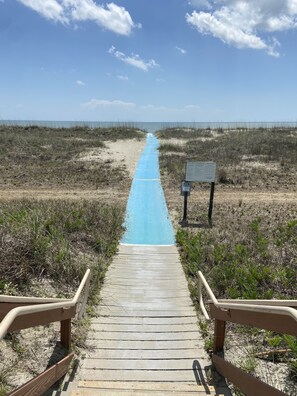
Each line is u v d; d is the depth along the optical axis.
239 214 10.98
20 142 24.47
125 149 25.25
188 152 23.31
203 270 6.80
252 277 6.25
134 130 41.31
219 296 5.98
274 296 5.99
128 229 9.57
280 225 9.70
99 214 9.50
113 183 15.00
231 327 4.90
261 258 7.38
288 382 3.88
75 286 6.04
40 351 4.12
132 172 17.28
